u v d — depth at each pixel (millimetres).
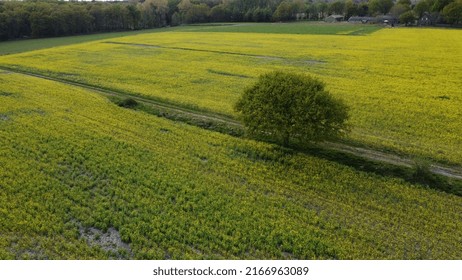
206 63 55594
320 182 22156
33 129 28922
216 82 44344
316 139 24031
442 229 18266
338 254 16453
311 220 18594
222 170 23266
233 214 18984
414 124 31375
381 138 28750
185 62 56594
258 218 18672
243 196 20641
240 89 41375
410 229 18250
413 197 20703
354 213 19391
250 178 22484
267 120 24625
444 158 25391
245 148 26469
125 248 16969
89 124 30312
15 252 16516
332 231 18031
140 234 17703
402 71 49281
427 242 17375
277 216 18969
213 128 30625
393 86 42125
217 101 37312
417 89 41000
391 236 17688
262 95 25203
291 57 59688
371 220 18828
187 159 24734
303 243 17109
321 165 24078
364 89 40906
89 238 17516
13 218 18375
